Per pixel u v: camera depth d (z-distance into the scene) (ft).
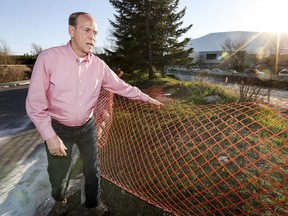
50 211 7.77
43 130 5.73
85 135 6.67
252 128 12.46
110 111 10.13
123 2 57.77
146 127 11.04
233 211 7.02
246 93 20.01
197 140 11.07
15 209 8.11
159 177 8.76
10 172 10.89
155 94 23.53
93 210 7.55
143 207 7.66
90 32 5.86
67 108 6.16
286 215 5.95
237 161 9.65
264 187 7.89
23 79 87.25
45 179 10.07
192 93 24.50
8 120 23.20
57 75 5.89
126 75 59.16
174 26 59.98
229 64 128.16
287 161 5.85
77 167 10.43
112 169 9.49
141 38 57.77
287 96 25.35
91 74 6.40
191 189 8.04
